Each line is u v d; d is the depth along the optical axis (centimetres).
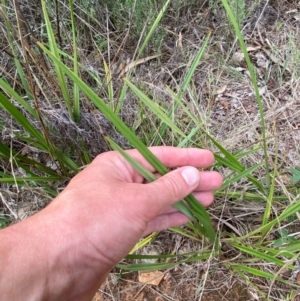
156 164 26
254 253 32
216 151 40
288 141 41
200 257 33
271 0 51
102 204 25
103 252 25
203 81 45
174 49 47
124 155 25
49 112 33
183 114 43
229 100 45
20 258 23
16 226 24
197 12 50
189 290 35
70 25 46
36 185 39
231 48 46
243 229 36
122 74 41
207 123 43
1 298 23
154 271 36
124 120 41
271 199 31
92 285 27
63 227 24
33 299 24
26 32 40
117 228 25
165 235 38
